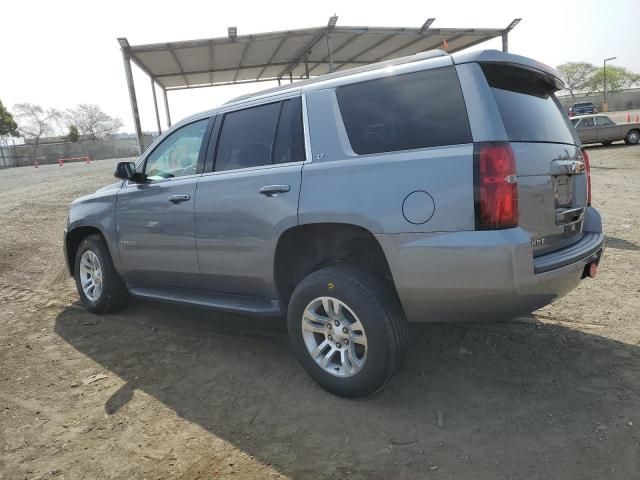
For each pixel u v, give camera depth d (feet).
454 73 9.08
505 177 8.34
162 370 12.13
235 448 8.86
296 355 11.92
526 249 8.37
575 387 10.30
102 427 9.73
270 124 11.55
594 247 10.59
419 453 8.45
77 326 15.35
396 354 9.50
